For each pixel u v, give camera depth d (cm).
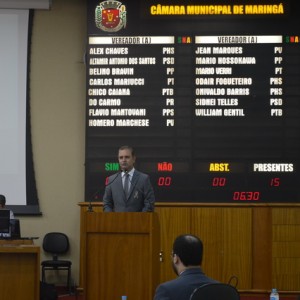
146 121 938
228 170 930
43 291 627
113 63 944
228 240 922
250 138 931
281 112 932
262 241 923
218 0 944
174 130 936
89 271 579
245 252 920
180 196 930
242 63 938
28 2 966
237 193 929
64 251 946
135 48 944
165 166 932
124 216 579
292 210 923
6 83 963
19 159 959
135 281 576
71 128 971
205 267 920
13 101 962
